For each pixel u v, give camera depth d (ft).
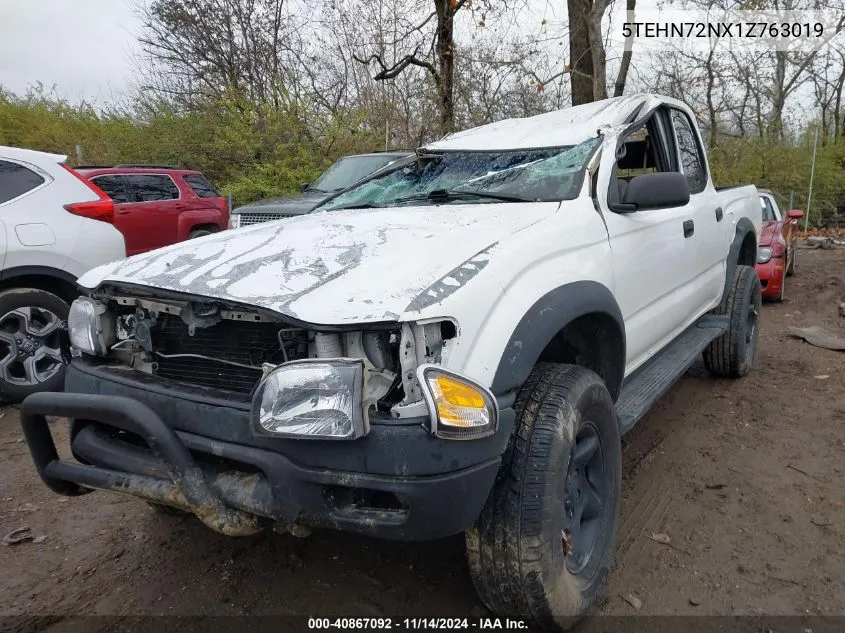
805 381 16.62
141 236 29.27
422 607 8.02
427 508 5.73
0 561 9.18
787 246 29.25
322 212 10.98
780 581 8.41
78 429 7.56
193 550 9.43
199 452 6.55
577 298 7.64
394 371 6.09
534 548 6.63
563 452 6.89
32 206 15.29
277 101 49.26
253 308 6.22
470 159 11.51
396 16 46.09
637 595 8.21
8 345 14.64
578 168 9.81
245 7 62.28
